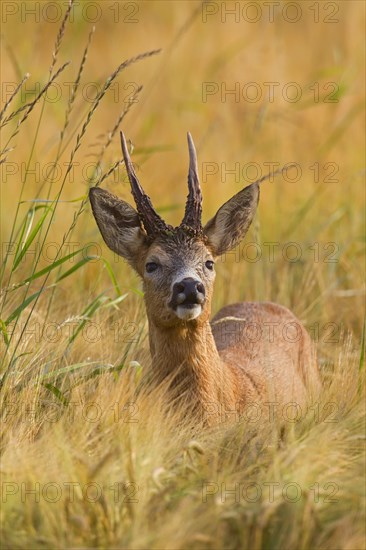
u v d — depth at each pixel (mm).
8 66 21875
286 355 12703
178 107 21203
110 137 12508
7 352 11156
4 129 18672
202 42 24594
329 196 17953
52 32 24688
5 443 10000
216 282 15250
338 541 8297
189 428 10242
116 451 9172
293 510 8508
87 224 15734
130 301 14008
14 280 13945
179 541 8109
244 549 8297
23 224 11602
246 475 9359
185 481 9078
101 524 8469
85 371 11375
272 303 13680
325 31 24750
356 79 21938
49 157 18906
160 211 15164
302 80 22969
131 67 23438
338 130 19891
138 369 11227
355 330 14578
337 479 9078
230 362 11859
